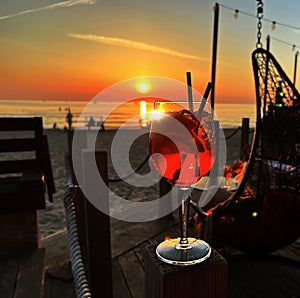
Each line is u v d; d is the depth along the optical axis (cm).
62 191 655
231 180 340
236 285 218
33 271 239
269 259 254
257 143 198
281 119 202
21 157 1202
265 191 215
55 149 1441
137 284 235
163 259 61
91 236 201
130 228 344
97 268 204
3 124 299
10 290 214
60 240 325
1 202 265
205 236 227
